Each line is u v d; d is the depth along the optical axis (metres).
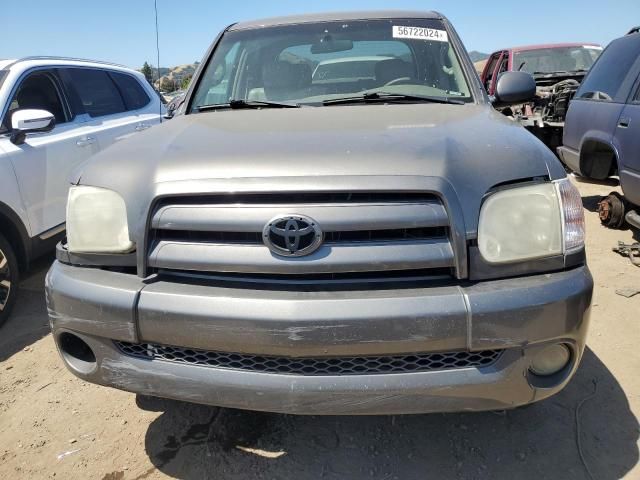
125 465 2.30
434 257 1.77
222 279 1.87
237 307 1.77
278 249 1.78
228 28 3.62
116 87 5.49
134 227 1.94
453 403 1.79
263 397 1.81
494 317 1.72
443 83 2.98
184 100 3.21
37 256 4.08
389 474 2.21
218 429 2.51
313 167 1.83
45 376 3.03
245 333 1.76
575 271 1.87
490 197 1.81
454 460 2.27
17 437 2.50
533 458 2.27
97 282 1.96
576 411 2.55
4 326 3.64
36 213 3.98
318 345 1.73
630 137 4.62
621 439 2.36
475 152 1.93
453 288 1.77
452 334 1.72
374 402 1.78
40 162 4.04
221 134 2.26
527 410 2.56
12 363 3.17
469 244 1.79
